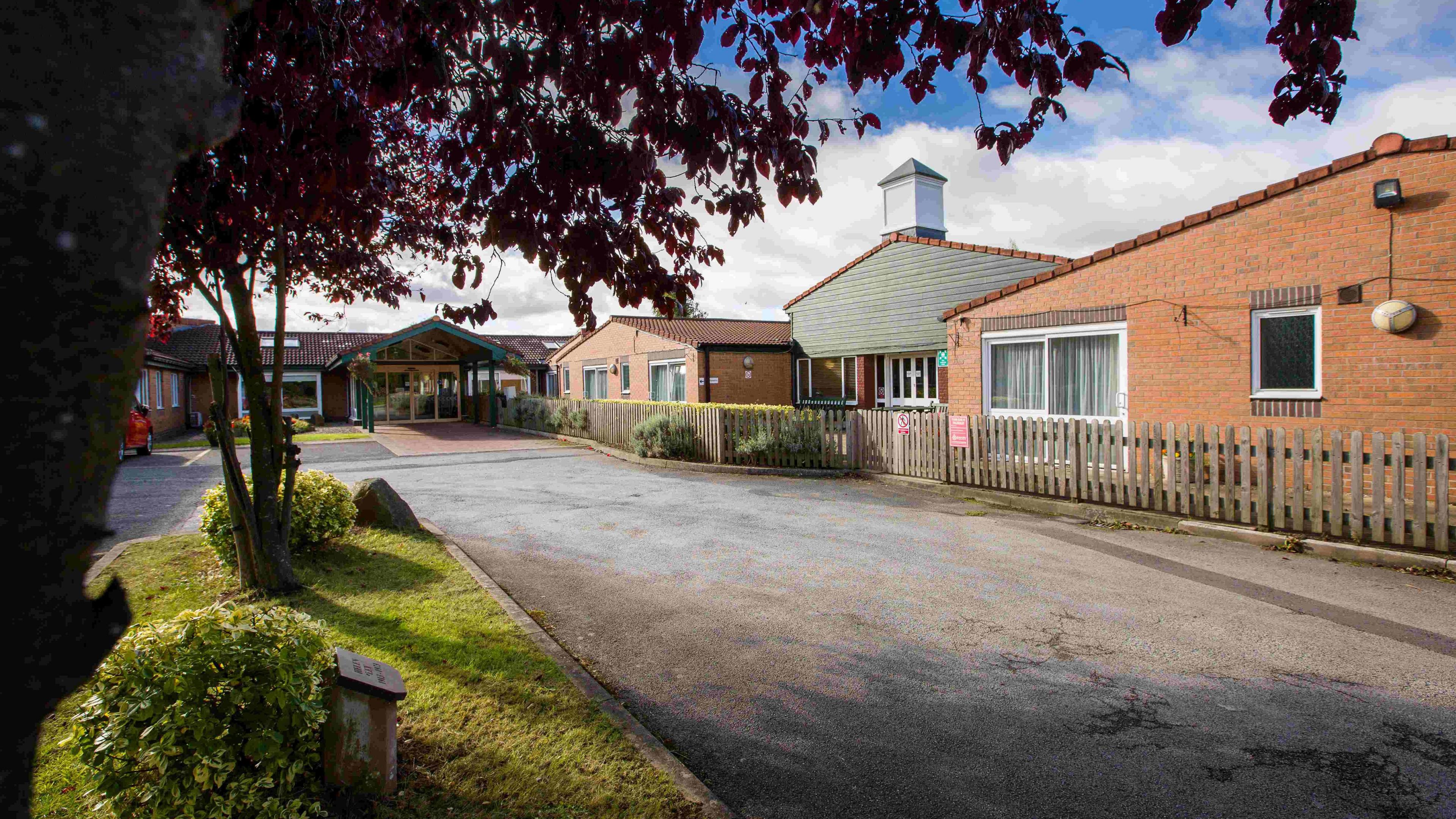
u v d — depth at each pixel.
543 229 3.76
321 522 6.85
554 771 3.27
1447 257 7.51
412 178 6.46
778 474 13.20
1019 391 11.84
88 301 0.62
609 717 3.76
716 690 4.20
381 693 3.01
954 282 16.77
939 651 4.73
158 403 25.47
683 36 3.04
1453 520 6.51
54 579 0.65
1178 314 9.71
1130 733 3.67
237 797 2.62
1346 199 8.20
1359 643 4.76
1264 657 4.55
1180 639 4.88
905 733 3.70
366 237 4.18
